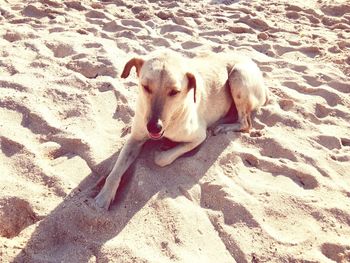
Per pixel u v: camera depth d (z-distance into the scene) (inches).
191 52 60.4
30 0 75.8
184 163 38.5
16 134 39.8
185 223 32.9
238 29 72.2
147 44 62.1
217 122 45.3
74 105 44.9
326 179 39.6
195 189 36.4
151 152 39.4
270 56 64.4
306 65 60.4
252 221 33.9
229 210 34.7
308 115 49.2
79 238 30.9
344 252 32.4
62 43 58.3
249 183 37.9
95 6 75.5
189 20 73.8
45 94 45.8
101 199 33.7
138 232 31.7
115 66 53.3
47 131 41.1
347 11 83.6
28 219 32.7
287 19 80.0
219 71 44.1
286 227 34.2
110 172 36.6
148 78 33.3
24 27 63.5
